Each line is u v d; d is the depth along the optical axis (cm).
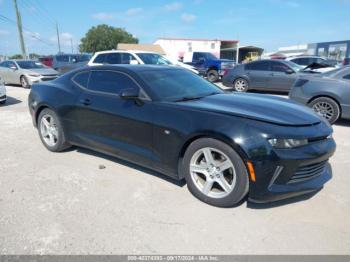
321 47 3491
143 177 365
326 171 320
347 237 252
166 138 316
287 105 337
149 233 257
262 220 276
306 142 275
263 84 1149
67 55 1886
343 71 623
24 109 836
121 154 371
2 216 280
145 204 303
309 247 240
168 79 376
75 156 441
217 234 256
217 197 294
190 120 298
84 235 254
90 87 405
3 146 491
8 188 337
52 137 459
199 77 435
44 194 323
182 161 321
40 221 273
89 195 321
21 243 242
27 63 1447
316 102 648
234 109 304
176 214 285
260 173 263
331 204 304
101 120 380
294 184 279
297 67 1105
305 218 279
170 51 4722
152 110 328
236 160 273
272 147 262
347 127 634
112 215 283
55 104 432
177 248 239
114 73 382
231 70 1244
